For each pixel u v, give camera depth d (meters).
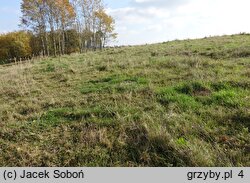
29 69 15.84
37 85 11.20
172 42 26.09
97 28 47.31
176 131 5.57
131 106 7.15
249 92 7.18
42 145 5.68
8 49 47.47
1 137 6.22
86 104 7.87
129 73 11.17
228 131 5.45
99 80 10.79
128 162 4.85
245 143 4.99
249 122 5.65
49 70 14.75
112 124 6.19
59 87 10.58
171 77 9.69
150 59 13.99
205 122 5.89
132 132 5.70
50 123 6.68
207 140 5.26
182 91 7.95
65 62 17.39
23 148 5.57
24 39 48.06
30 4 39.88
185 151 4.74
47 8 40.81
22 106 8.24
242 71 9.39
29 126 6.59
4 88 10.91
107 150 5.24
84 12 44.09
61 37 49.31
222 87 7.82
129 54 18.52
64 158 5.14
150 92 8.08
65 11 42.09
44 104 8.26
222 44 17.92
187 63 11.69
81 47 48.03
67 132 6.09
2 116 7.55
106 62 15.09
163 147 5.04
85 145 5.46
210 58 13.23
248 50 13.27
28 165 5.06
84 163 4.96
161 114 6.42
